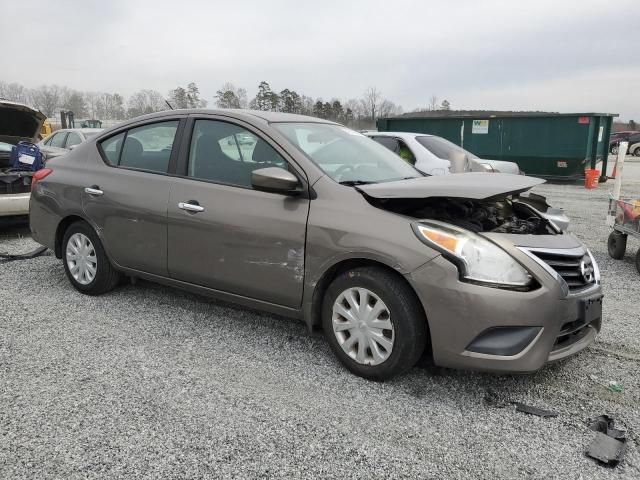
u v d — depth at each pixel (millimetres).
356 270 3199
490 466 2479
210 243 3744
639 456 2564
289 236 3387
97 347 3666
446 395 3107
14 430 2666
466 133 17250
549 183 16750
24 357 3482
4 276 5281
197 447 2570
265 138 3658
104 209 4359
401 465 2475
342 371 3375
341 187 3344
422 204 3363
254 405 2955
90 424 2732
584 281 3164
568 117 15586
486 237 2963
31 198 4992
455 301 2871
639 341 3959
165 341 3793
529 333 2850
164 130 4215
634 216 5930
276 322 4191
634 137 33031
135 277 4574
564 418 2889
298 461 2486
